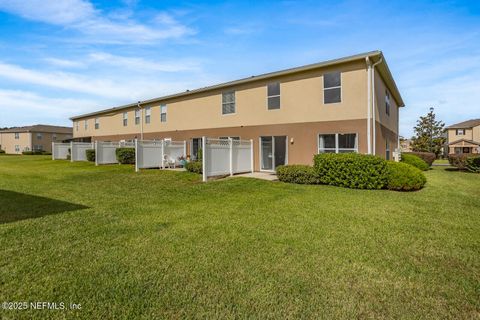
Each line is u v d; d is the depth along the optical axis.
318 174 10.58
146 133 21.94
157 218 5.99
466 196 8.71
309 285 3.21
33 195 8.65
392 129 18.81
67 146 27.33
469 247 4.40
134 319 2.59
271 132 14.25
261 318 2.61
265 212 6.50
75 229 5.18
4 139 52.41
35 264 3.69
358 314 2.69
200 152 16.31
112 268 3.59
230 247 4.33
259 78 14.39
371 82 11.40
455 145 42.41
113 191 9.52
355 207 6.98
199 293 3.02
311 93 12.90
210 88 16.69
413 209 6.82
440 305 2.85
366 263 3.80
